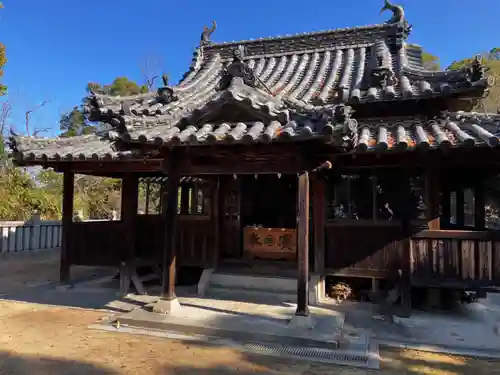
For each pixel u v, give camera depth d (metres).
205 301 7.43
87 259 8.97
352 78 9.19
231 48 12.48
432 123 6.78
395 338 5.79
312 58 11.01
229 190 9.62
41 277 10.56
